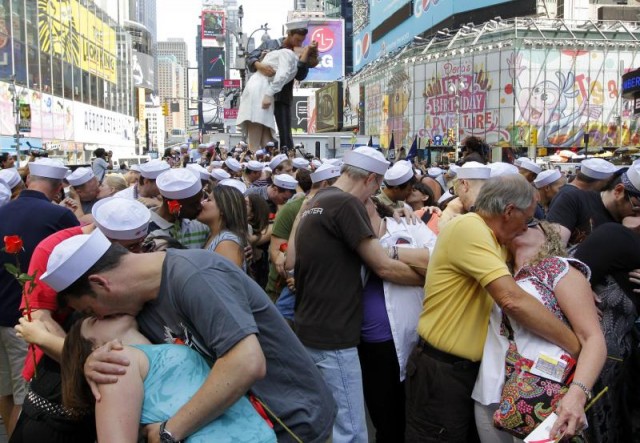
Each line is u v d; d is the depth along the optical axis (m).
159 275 2.38
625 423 3.72
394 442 4.13
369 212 4.10
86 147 58.03
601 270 3.46
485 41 59.47
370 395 4.09
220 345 2.24
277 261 5.23
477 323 3.34
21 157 29.16
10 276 4.41
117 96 72.31
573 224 4.98
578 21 59.47
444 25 71.44
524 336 3.11
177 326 2.38
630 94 37.66
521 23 57.75
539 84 56.22
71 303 2.37
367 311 3.96
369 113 83.19
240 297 2.39
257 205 6.63
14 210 4.53
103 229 3.09
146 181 5.93
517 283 3.15
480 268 3.12
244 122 14.50
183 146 20.80
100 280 2.30
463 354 3.35
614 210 4.32
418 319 3.93
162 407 2.20
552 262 3.11
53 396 2.81
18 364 4.51
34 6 44.09
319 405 2.70
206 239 4.73
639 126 56.84
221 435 2.24
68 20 52.81
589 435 3.32
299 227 3.89
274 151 13.42
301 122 99.31
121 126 73.62
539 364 3.01
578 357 2.98
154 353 2.29
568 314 3.04
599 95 56.66
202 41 128.12
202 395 2.18
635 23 59.59
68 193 7.64
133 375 2.20
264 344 2.56
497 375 3.22
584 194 5.05
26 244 4.41
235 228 4.35
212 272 2.37
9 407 4.70
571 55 56.28
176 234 4.59
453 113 61.16
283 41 14.52
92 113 60.31
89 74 59.94
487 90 58.00
